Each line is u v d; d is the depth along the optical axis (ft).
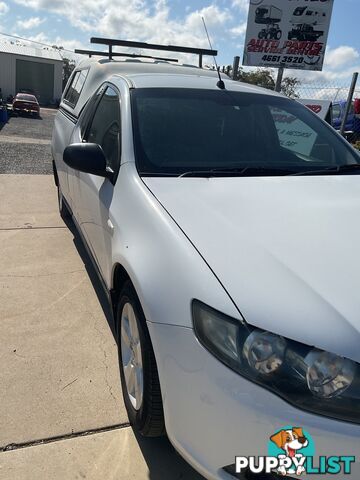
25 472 6.88
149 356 6.33
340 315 5.18
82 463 7.09
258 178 8.78
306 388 4.98
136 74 11.75
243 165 9.26
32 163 31.94
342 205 7.76
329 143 10.80
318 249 6.26
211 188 8.11
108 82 12.14
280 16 30.94
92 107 12.67
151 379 6.32
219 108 10.48
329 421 4.93
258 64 31.76
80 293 12.44
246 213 7.18
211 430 5.41
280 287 5.48
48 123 80.43
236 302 5.40
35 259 14.57
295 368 5.01
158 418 6.54
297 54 31.60
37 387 8.65
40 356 9.59
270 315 5.22
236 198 7.73
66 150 9.15
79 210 12.16
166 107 10.06
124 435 7.66
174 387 5.75
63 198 16.85
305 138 10.70
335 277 5.69
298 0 30.63
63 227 17.70
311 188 8.49
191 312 5.65
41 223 18.06
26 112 94.12
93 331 10.62
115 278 8.22
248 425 5.15
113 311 8.56
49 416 7.96
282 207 7.50
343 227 6.94
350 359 4.95
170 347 5.78
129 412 7.63
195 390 5.50
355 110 49.16
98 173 9.09
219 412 5.31
